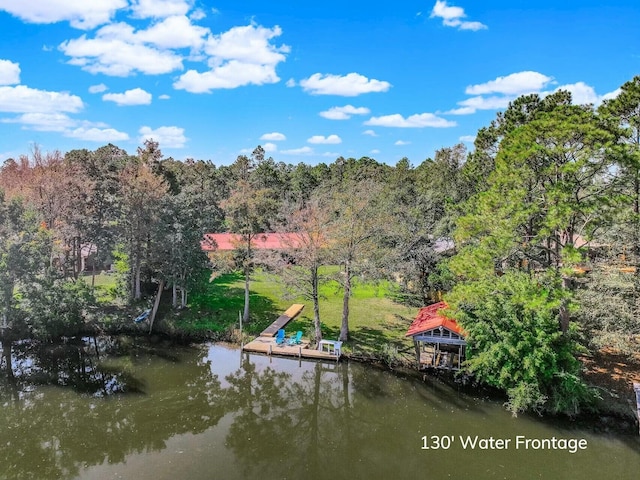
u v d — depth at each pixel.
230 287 48.12
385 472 20.50
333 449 22.50
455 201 41.88
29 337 35.12
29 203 41.25
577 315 26.00
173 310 39.53
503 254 23.89
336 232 33.12
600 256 27.52
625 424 22.95
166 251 36.78
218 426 24.61
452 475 20.16
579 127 20.28
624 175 21.39
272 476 20.08
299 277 34.78
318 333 33.34
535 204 21.66
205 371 31.05
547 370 22.61
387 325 37.06
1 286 32.25
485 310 24.73
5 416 25.03
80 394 27.64
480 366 24.61
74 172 50.06
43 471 20.17
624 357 28.09
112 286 44.34
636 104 25.78
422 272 39.69
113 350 33.94
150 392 28.17
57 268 38.88
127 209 39.09
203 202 45.78
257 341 34.25
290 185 91.94
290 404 27.47
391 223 35.44
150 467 20.52
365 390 27.89
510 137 24.41
